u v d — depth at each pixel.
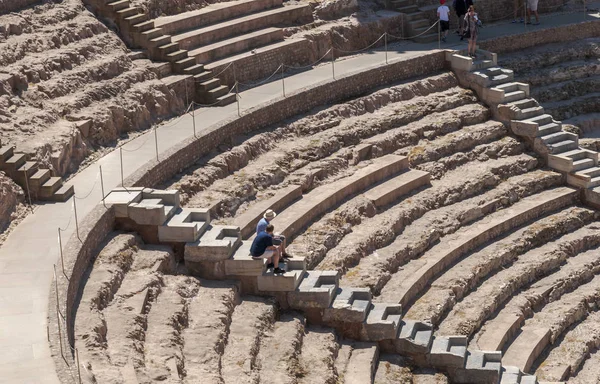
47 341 20.91
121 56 35.38
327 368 24.92
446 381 26.53
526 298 32.88
